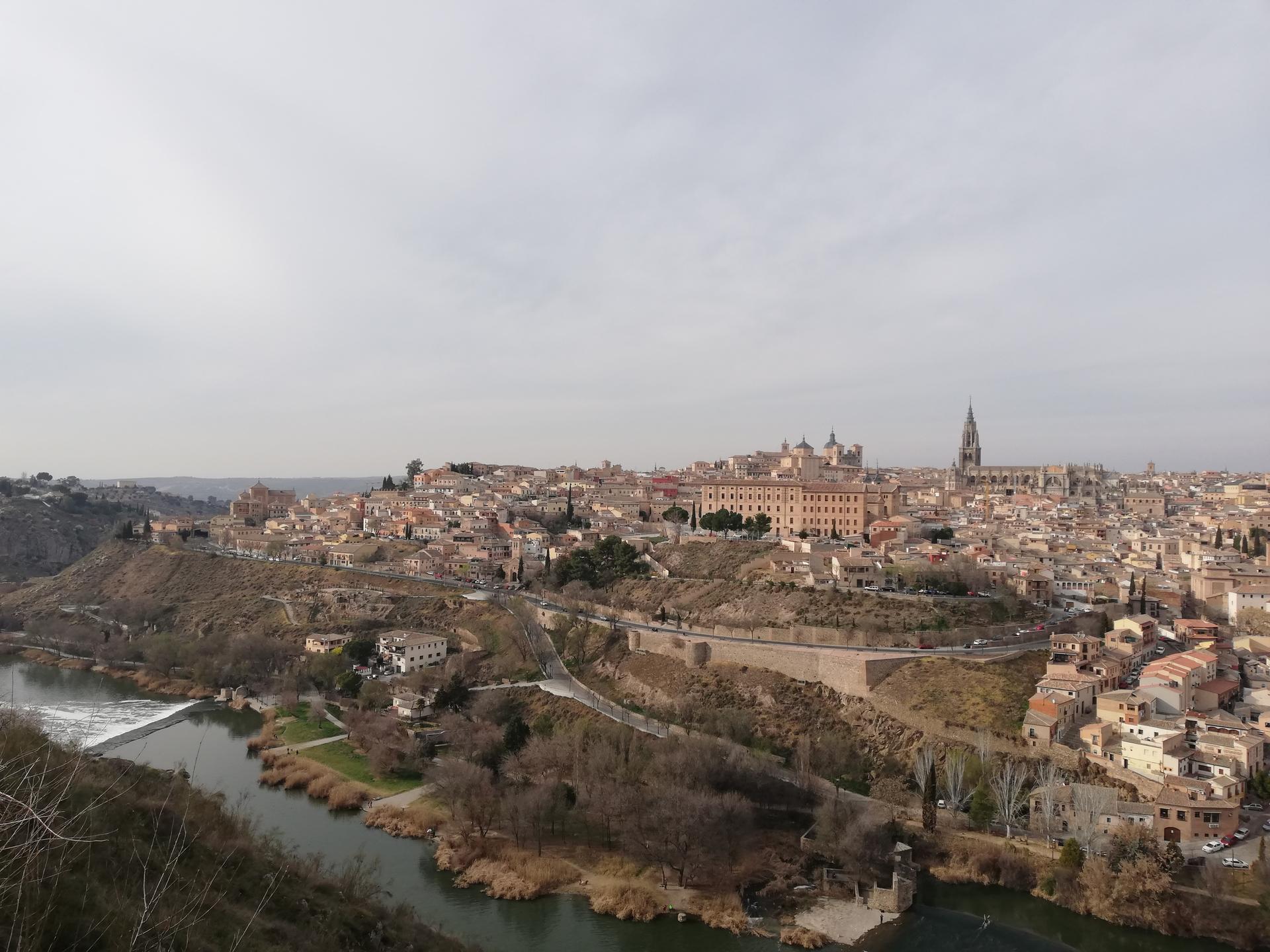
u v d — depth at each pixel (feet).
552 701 613.52
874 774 485.97
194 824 251.19
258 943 195.62
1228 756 431.84
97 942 148.56
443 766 471.21
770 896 393.29
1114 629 617.21
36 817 139.74
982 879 400.06
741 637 641.81
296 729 616.39
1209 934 348.18
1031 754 455.22
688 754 456.45
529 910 379.55
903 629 612.29
